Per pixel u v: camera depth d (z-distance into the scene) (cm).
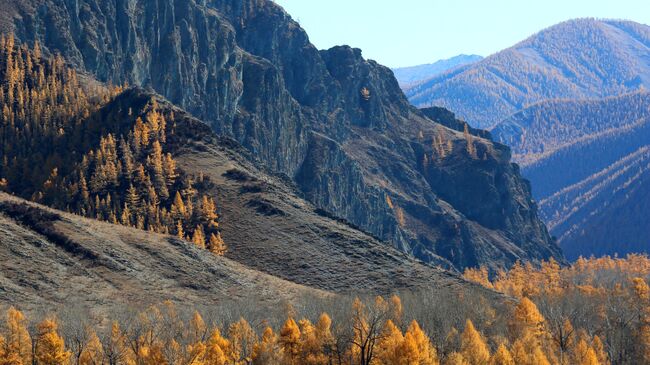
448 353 12669
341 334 12112
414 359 11000
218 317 13738
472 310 15312
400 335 11812
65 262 16088
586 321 15875
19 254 15625
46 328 10631
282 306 15525
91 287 15525
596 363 12388
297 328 12119
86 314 13288
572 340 14338
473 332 12594
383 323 13350
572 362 13162
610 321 16025
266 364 11412
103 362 11031
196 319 12544
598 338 13862
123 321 12488
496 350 13525
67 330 11606
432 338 13275
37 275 15162
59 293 14850
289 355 11938
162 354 10762
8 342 10769
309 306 15338
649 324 15712
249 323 13612
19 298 14112
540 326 14450
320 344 11969
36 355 10531
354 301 14525
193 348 10994
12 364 10469
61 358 10512
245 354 12225
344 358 11962
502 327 15025
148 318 12512
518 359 12406
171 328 12269
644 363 14012
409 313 14675
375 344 12006
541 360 12094
